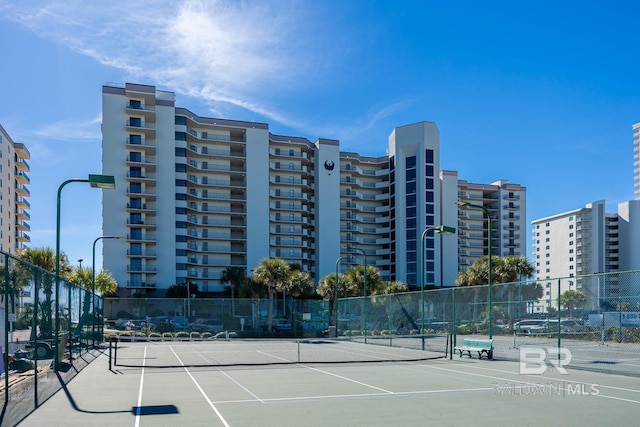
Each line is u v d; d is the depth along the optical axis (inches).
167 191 3206.2
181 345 1417.3
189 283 3152.1
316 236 3764.8
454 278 3833.7
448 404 486.3
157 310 1781.5
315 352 1157.1
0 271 417.1
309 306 1971.0
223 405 485.4
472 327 1373.0
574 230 5310.0
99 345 1352.1
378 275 2257.6
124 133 3134.8
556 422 407.5
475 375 707.4
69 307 768.3
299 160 3791.8
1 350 408.2
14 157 3619.6
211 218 3486.7
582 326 1166.3
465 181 4357.8
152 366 832.9
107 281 2208.4
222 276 3193.9
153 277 3161.9
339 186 3831.2
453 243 3863.2
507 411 451.5
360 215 4111.7
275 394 549.3
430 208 3759.8
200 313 1825.8
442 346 1228.5
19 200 3907.5
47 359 585.9
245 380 665.0
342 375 715.4
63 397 533.6
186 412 452.1
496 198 4483.3
